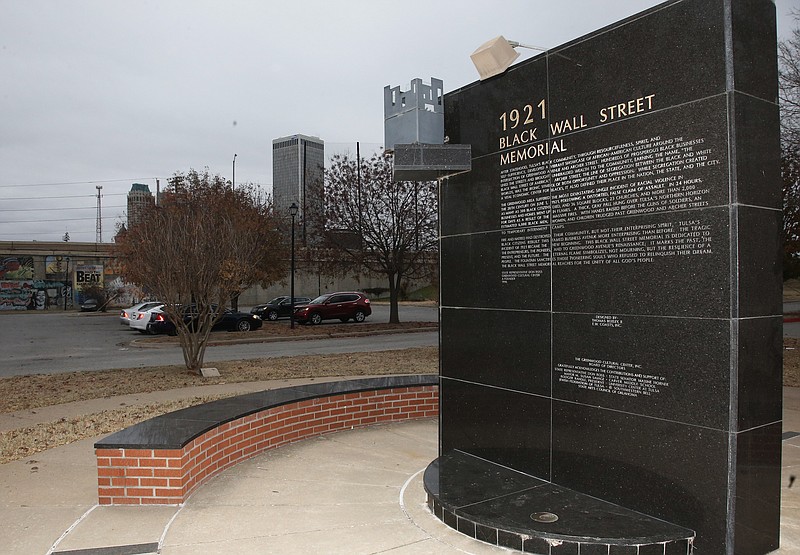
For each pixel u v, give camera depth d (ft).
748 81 13.08
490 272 18.66
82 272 157.58
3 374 45.70
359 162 90.27
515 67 17.83
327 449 21.74
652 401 14.17
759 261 13.14
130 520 15.51
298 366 46.03
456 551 13.51
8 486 18.31
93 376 42.24
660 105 14.06
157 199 132.26
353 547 13.80
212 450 18.70
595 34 15.55
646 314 14.33
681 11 13.70
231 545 13.99
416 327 89.66
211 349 64.23
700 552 13.14
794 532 14.20
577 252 15.98
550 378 16.71
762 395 13.17
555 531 13.19
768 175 13.39
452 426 20.02
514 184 17.87
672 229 13.78
